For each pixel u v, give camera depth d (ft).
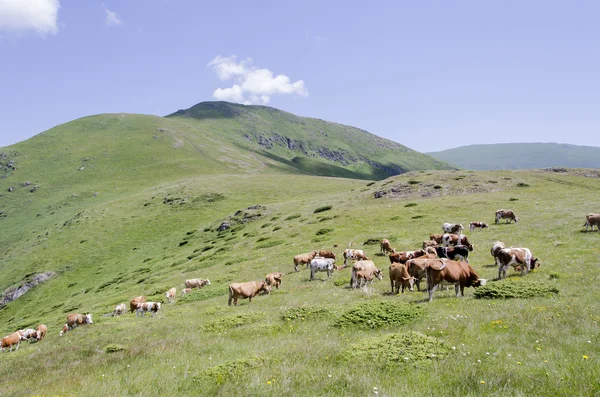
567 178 220.02
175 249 240.32
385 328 43.75
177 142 631.15
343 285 83.35
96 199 426.92
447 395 22.88
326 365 31.68
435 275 56.80
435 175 250.16
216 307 79.00
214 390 28.32
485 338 34.91
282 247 156.15
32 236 357.20
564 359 26.48
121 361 44.52
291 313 57.11
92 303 155.22
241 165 581.12
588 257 74.54
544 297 50.83
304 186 377.91
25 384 41.27
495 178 229.04
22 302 232.94
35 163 583.17
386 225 159.63
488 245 102.42
